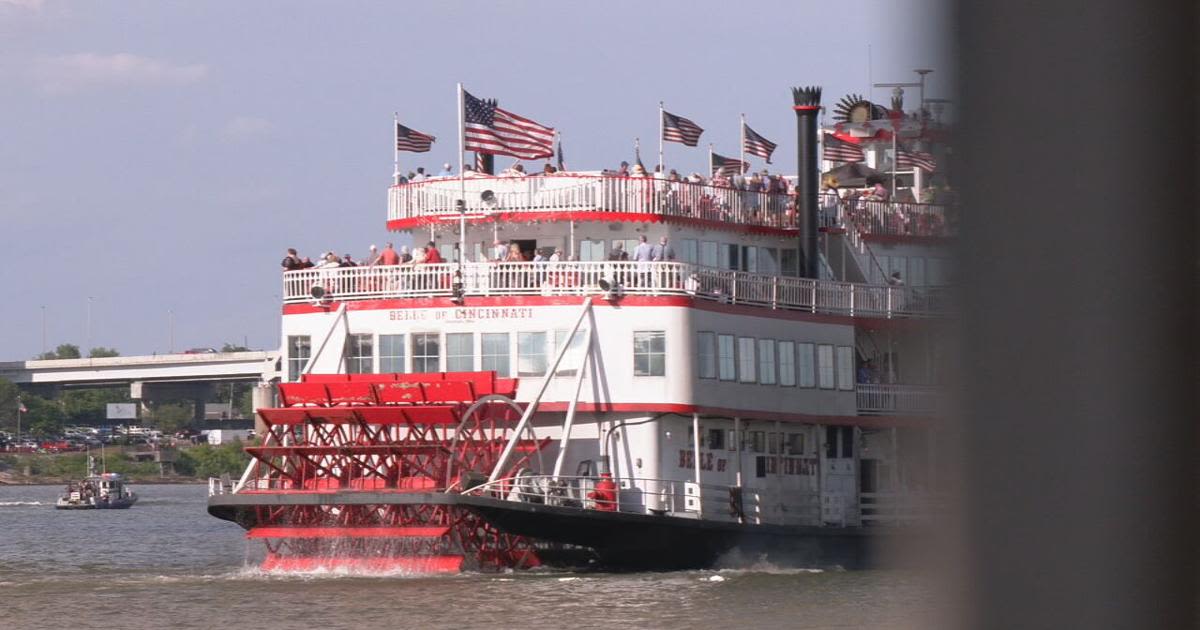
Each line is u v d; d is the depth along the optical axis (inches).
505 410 5816.9
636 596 5191.9
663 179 6299.2
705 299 5949.8
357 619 4773.6
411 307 6058.1
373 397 5949.8
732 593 5270.7
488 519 5462.6
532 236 6417.3
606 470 5885.8
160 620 4832.7
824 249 7012.8
